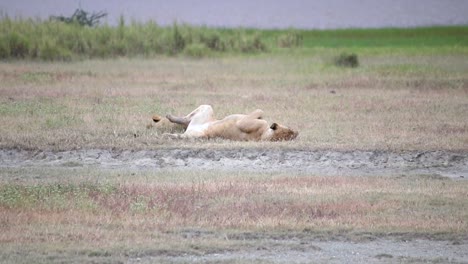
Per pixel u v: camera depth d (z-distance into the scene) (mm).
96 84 90812
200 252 36469
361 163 55875
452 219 41844
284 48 133375
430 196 46250
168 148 57281
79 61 113562
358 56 120312
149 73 100625
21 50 114875
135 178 50000
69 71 100562
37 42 116500
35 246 36531
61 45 119688
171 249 36500
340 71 103000
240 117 60219
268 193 46250
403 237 39281
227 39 130375
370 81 93500
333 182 49562
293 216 41938
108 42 122062
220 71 103438
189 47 122375
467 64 109688
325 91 87375
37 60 112938
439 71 101625
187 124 61438
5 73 97000
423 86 91438
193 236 38750
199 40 128250
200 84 91750
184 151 56750
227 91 86938
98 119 67750
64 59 114250
